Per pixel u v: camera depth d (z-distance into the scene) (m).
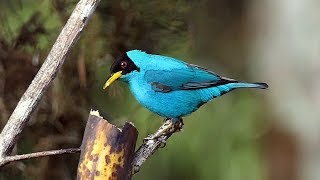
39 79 3.44
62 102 3.66
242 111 3.82
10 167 3.68
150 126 3.71
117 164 3.39
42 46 3.66
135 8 3.66
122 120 3.69
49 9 3.66
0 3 3.69
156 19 3.67
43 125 3.66
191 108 3.60
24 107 3.43
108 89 3.67
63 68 3.65
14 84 3.65
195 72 3.59
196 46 3.73
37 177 3.68
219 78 3.60
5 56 3.65
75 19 3.44
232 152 3.81
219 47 3.85
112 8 3.66
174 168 3.80
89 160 3.39
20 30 3.66
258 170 3.82
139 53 3.58
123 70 3.58
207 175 3.80
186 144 3.80
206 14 3.80
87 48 3.66
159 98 3.58
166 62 3.59
